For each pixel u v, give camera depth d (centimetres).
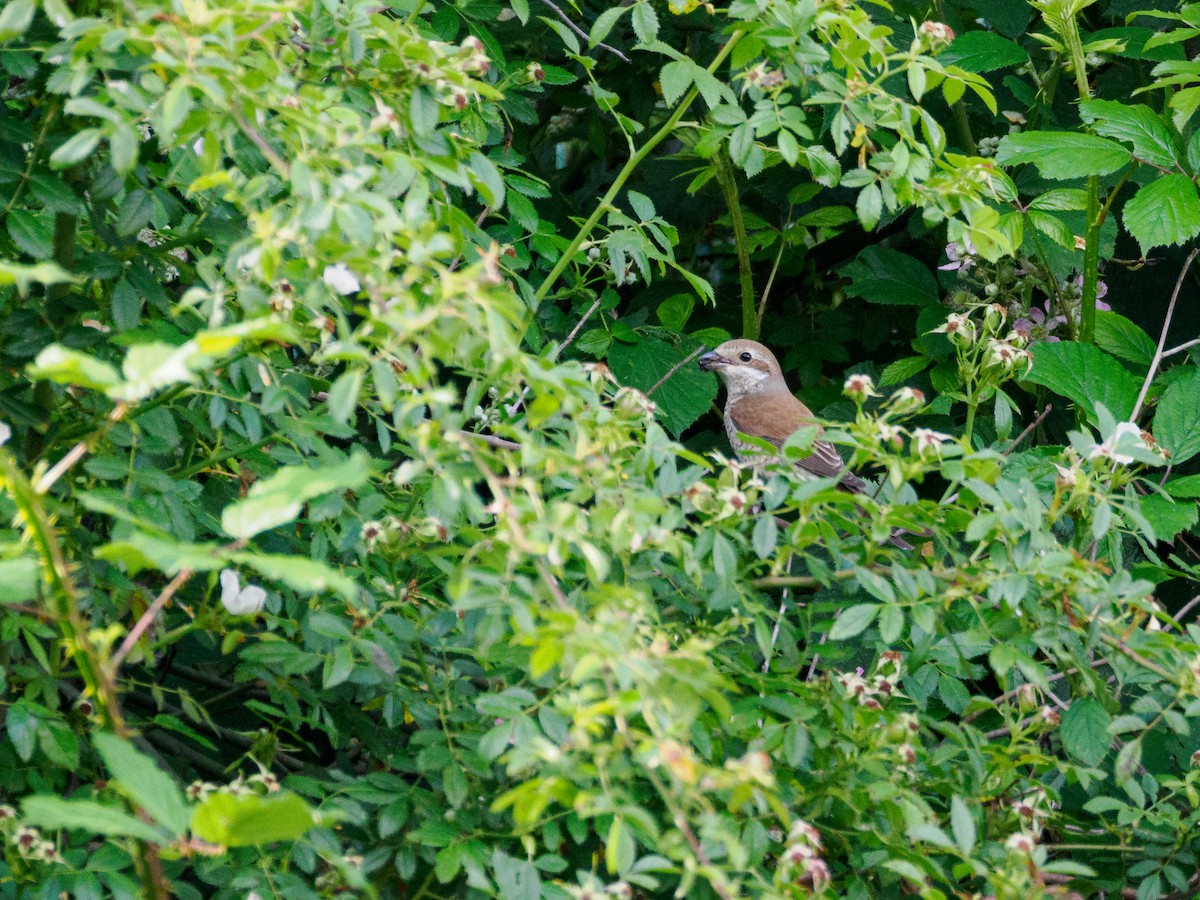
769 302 1277
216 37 426
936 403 969
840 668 799
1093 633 539
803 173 1130
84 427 554
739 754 582
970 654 616
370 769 729
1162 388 932
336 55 552
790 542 559
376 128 469
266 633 552
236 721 815
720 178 1071
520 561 441
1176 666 548
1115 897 696
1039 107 1070
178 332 598
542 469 467
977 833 595
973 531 518
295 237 418
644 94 1158
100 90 462
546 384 457
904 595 533
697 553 521
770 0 598
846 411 1105
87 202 538
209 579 527
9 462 423
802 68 614
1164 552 995
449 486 413
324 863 560
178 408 583
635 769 481
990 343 731
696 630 601
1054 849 684
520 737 482
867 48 620
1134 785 620
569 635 398
